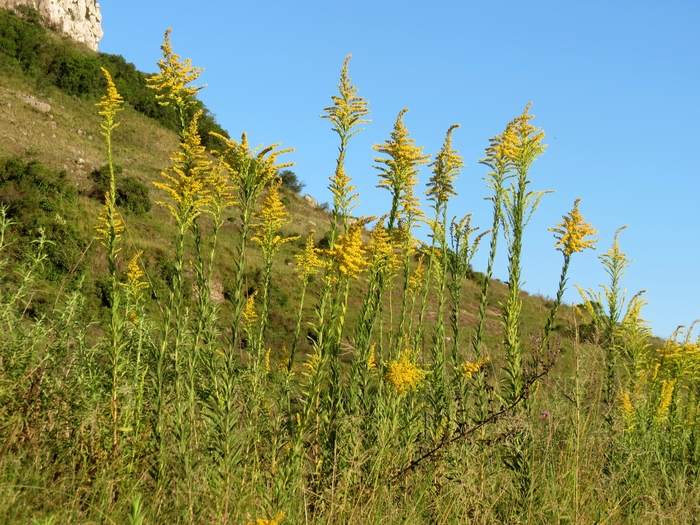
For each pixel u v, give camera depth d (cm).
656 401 850
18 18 7312
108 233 612
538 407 709
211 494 485
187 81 640
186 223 605
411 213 780
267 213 721
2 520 380
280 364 805
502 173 780
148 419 574
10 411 505
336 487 545
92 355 603
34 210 2294
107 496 454
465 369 671
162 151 6106
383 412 620
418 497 567
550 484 598
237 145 596
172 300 589
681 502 638
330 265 612
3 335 566
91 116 6228
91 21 9681
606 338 820
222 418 523
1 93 5547
